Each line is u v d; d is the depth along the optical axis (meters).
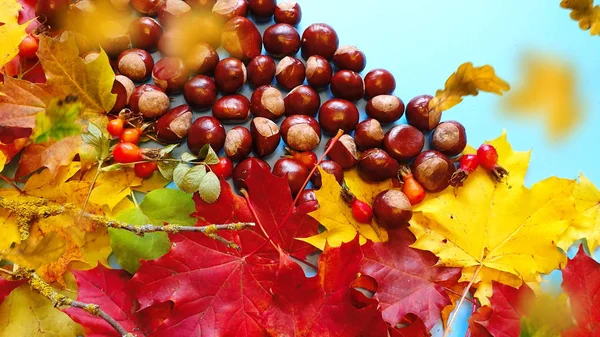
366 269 0.77
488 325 0.75
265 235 0.75
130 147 0.76
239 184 0.78
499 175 0.79
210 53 0.79
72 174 0.77
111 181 0.78
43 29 0.79
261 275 0.75
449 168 0.79
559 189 0.78
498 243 0.78
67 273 0.76
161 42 0.80
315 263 0.79
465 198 0.79
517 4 0.86
